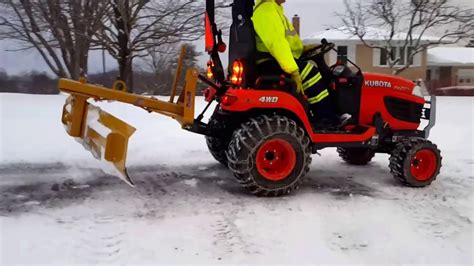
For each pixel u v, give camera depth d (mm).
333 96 5254
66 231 3752
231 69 5047
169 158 6297
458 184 5301
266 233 3801
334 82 5230
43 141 6949
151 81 23016
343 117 5223
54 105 11062
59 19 15266
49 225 3867
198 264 3277
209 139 5777
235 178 4941
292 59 4691
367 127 5191
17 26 17250
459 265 3340
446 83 37562
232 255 3416
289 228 3912
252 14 4961
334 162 6445
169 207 4352
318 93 5098
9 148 6508
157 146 6930
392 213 4301
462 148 7156
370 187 5160
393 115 5387
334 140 5031
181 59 4898
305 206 4445
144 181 5199
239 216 4152
